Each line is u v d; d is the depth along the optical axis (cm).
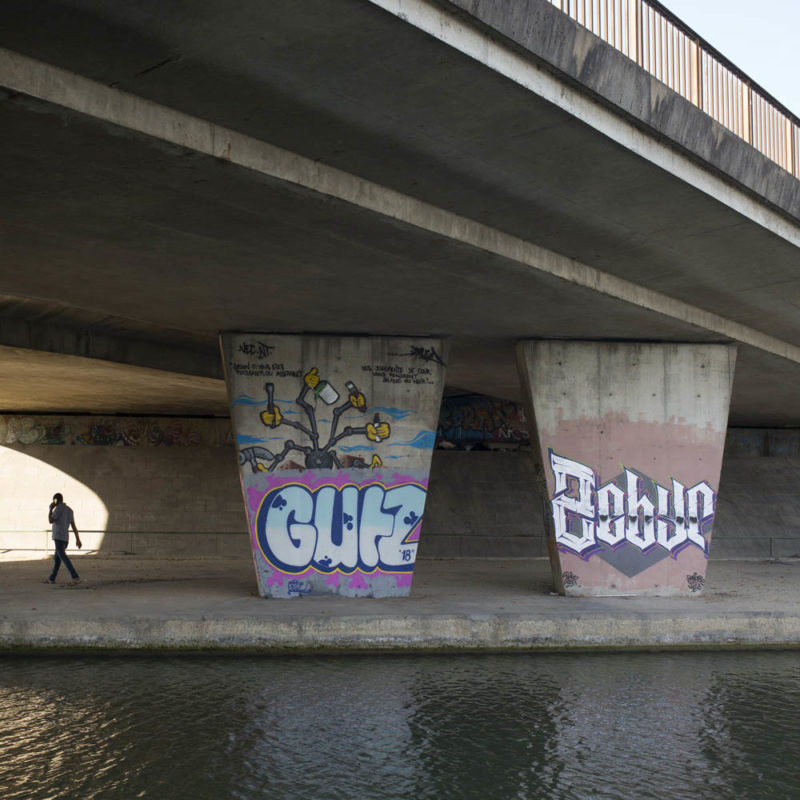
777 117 1603
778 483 3881
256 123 991
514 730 1156
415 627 1590
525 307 1734
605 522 1997
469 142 1062
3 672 1401
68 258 1404
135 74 872
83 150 966
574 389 2030
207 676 1388
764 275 1672
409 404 1962
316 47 838
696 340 2066
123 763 1020
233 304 1709
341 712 1218
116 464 3394
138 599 1812
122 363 2272
